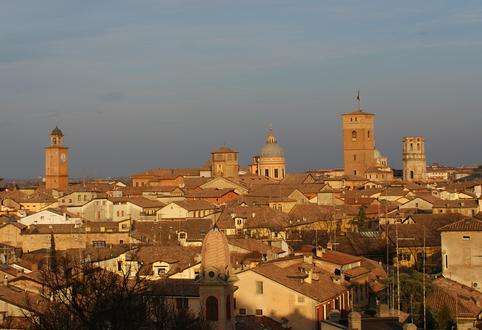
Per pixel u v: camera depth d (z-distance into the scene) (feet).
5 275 421.59
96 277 342.64
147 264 482.28
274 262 460.14
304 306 411.95
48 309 295.69
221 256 328.08
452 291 449.06
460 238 510.17
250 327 376.27
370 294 488.85
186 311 326.65
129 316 277.85
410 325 310.04
